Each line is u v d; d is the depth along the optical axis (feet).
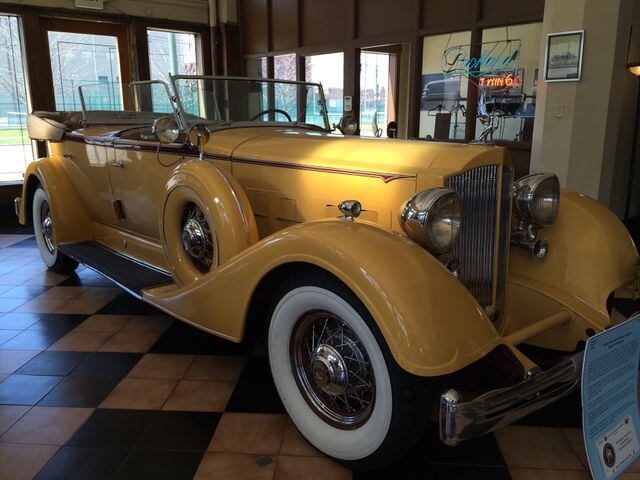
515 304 7.47
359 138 8.08
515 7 17.28
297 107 10.73
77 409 7.18
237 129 9.42
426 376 4.83
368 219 6.80
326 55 24.08
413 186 6.31
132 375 8.12
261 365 8.45
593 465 5.28
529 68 17.52
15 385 7.82
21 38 21.66
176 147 9.22
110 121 12.89
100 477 5.85
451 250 5.91
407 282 5.07
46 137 12.73
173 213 8.36
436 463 6.08
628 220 18.11
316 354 6.01
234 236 7.29
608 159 15.38
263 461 6.10
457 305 5.15
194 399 7.43
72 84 23.16
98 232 12.62
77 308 11.02
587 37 14.69
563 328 7.00
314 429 6.11
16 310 10.91
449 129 20.24
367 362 5.61
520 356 5.50
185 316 7.47
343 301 5.43
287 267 6.26
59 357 8.74
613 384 5.56
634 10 16.37
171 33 26.09
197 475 5.88
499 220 6.77
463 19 18.75
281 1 25.39
